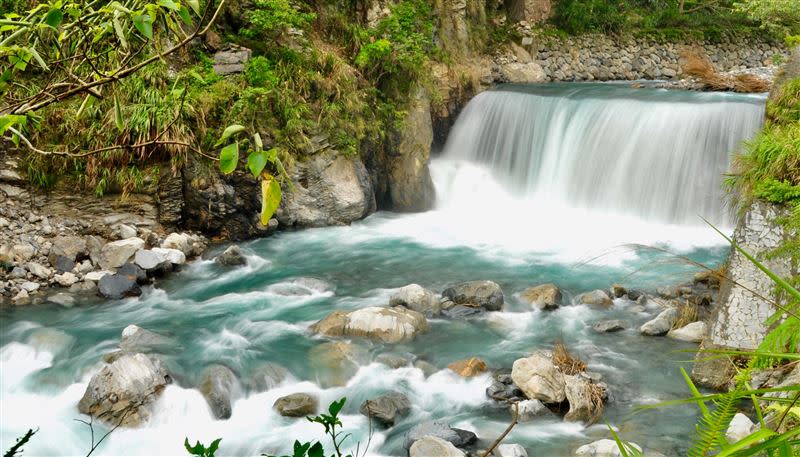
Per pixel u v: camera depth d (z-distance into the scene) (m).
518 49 21.77
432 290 10.28
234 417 7.06
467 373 7.70
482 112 16.52
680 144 13.47
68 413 6.99
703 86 18.86
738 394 1.65
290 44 13.45
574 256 11.77
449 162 16.55
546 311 9.46
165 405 7.03
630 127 14.12
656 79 24.28
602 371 7.80
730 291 7.46
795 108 9.23
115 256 10.48
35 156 10.87
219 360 7.93
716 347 7.34
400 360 7.95
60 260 10.30
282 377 7.65
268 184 2.00
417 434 6.52
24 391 7.42
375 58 14.22
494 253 11.96
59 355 8.12
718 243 12.41
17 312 9.19
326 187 12.88
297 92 12.70
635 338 8.62
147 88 11.44
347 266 11.25
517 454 6.20
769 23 23.08
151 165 11.48
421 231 13.10
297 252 11.80
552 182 15.10
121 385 7.06
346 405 7.22
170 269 10.77
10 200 10.87
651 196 13.76
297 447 1.63
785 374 6.46
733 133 12.95
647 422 6.83
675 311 9.02
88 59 2.20
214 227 12.01
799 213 6.87
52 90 2.26
